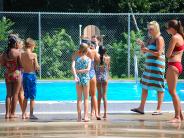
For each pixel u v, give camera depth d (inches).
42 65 1014.4
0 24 1034.1
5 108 589.9
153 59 566.6
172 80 513.3
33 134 447.5
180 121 522.3
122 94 834.8
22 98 571.2
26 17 1112.2
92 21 1122.0
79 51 527.8
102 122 521.3
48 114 589.3
